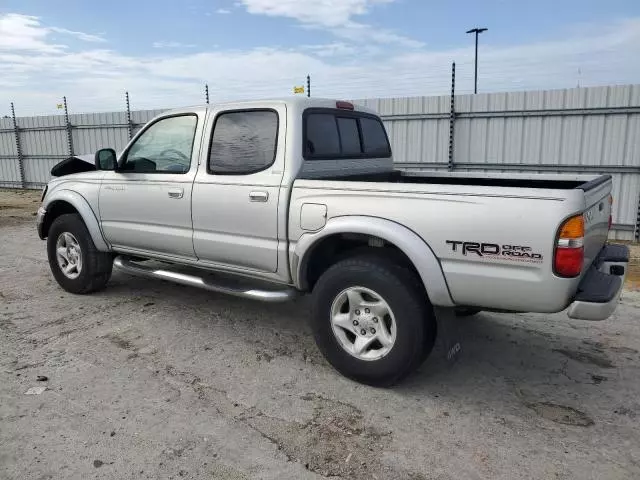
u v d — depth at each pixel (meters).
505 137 10.48
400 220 3.32
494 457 2.83
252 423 3.14
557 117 9.95
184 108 4.46
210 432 3.04
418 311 3.34
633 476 2.67
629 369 3.93
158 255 4.76
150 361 3.98
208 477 2.65
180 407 3.31
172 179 4.43
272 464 2.76
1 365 3.88
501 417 3.25
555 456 2.84
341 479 2.65
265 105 3.99
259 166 3.97
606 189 3.75
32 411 3.24
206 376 3.75
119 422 3.13
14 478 2.62
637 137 9.35
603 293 2.99
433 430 3.09
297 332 4.60
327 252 3.94
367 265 3.46
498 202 3.02
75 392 3.48
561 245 2.88
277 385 3.62
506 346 4.35
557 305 2.96
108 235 5.09
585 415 3.28
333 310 3.65
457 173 4.87
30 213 12.71
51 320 4.82
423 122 11.27
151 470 2.70
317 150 4.08
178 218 4.44
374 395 3.50
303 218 3.70
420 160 11.46
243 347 4.27
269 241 3.93
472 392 3.56
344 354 3.64
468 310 3.76
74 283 5.46
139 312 5.04
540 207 2.92
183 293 5.63
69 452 2.84
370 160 4.86
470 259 3.12
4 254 7.71
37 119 18.05
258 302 5.39
